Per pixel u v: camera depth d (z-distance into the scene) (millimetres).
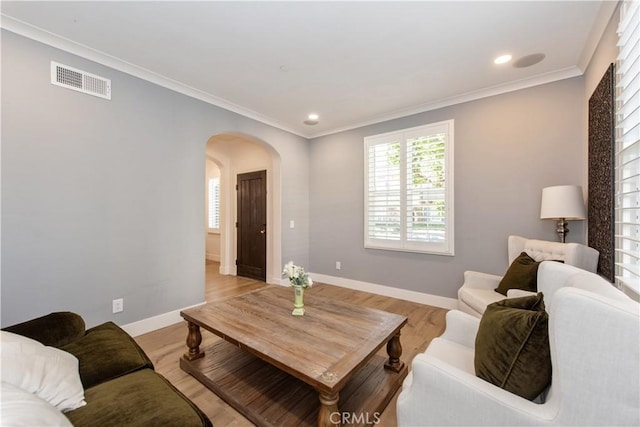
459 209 3363
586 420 825
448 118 3434
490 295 2445
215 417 1651
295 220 4688
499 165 3100
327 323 1928
